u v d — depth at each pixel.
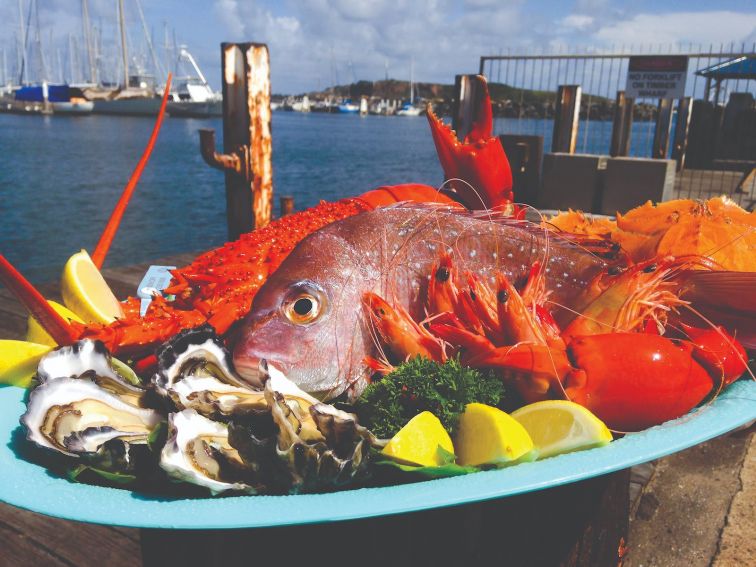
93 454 1.02
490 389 1.17
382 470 1.05
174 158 38.09
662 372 1.13
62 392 1.11
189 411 1.03
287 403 1.06
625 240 1.57
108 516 0.93
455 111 5.36
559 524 1.49
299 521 0.90
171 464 0.95
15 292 1.13
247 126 4.06
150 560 1.35
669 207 1.59
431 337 1.26
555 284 1.34
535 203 5.48
